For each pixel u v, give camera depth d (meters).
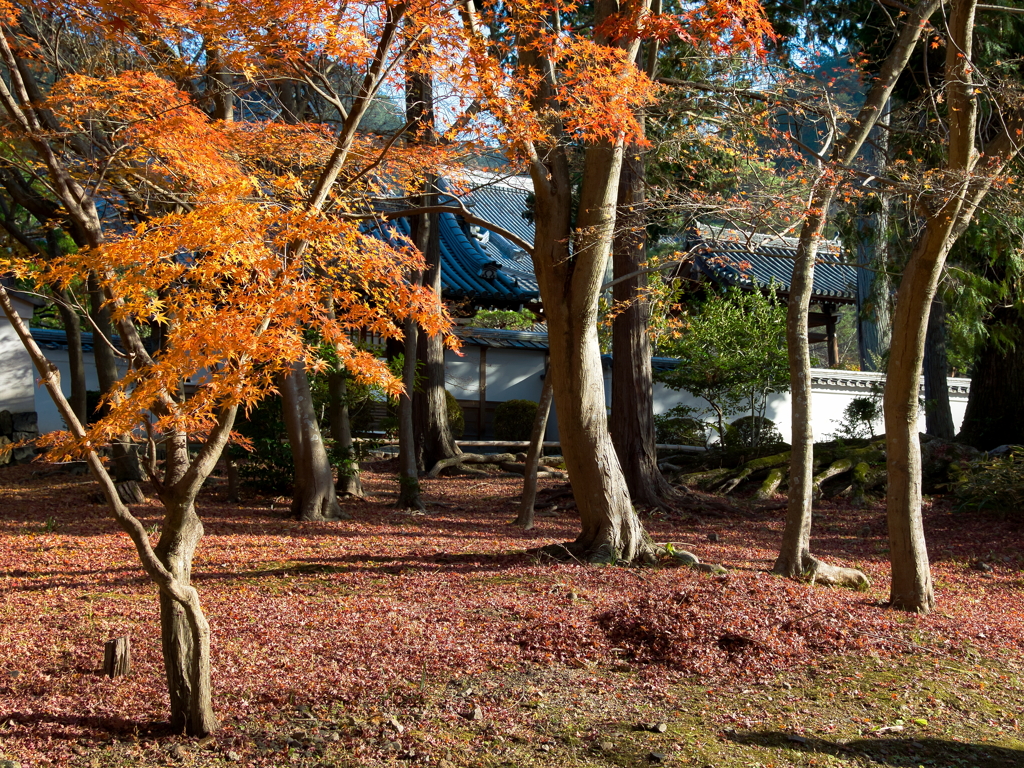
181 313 3.59
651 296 12.77
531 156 7.07
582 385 7.82
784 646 5.32
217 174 5.23
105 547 8.69
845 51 12.08
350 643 5.31
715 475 14.99
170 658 3.99
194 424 3.69
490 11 6.34
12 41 5.99
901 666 5.16
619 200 10.84
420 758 3.74
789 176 7.55
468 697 4.47
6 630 5.63
